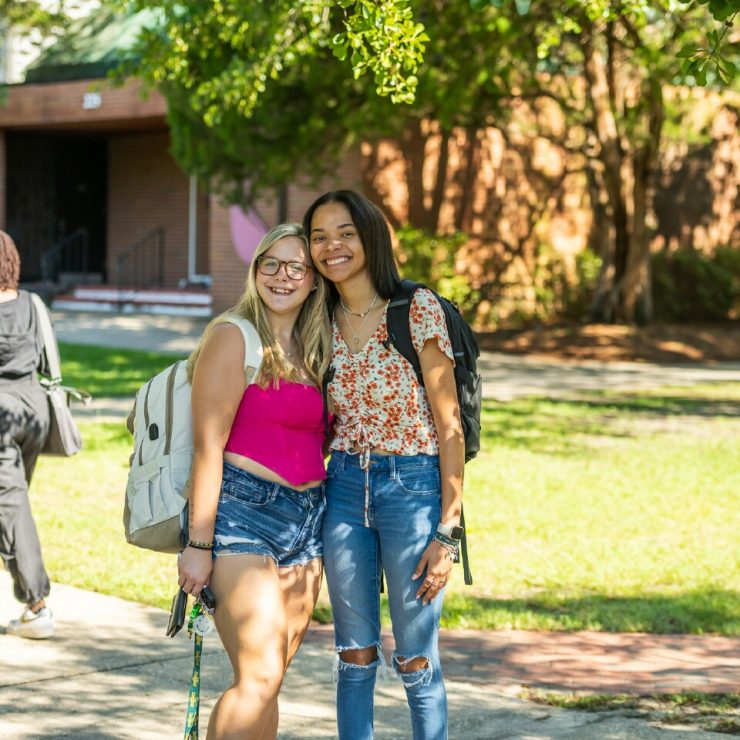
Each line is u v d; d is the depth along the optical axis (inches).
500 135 1040.2
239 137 780.6
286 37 447.8
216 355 154.5
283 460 156.9
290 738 192.2
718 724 201.6
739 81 994.7
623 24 694.5
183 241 1240.8
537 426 546.9
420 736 163.0
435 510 159.8
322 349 161.8
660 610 278.1
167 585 288.7
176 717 200.1
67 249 1315.2
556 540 348.5
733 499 406.0
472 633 263.0
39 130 1237.7
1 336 230.2
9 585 285.1
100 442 487.8
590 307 1051.3
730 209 1233.4
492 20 639.1
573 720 203.3
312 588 163.0
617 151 901.2
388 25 269.7
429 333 157.4
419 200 1000.2
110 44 1130.7
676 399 651.5
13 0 981.2
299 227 162.2
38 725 193.9
